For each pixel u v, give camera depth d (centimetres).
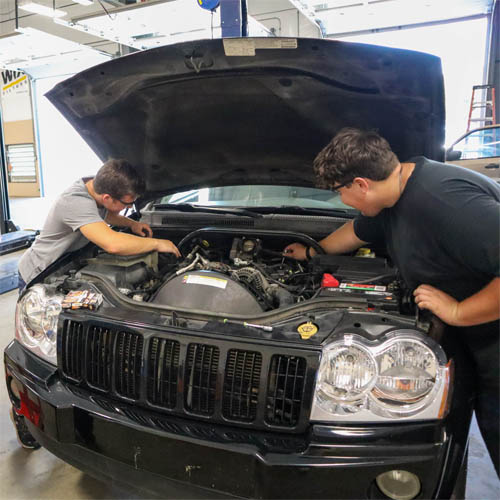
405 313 148
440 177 132
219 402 136
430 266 140
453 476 123
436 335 133
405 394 127
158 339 143
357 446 124
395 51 146
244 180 254
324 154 140
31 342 173
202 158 237
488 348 143
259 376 134
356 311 144
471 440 215
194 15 525
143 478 141
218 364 136
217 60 170
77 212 203
